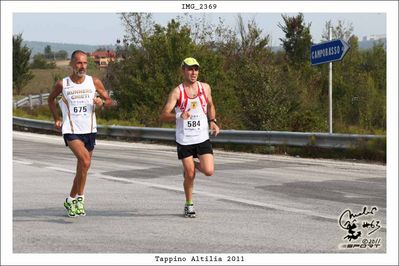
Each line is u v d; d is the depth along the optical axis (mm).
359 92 72875
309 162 35812
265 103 54062
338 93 73938
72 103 20375
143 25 73562
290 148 40000
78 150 20344
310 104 64688
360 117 65750
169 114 20125
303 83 69812
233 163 35469
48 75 143125
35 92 124938
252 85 55219
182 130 20344
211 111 20828
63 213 21562
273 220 20250
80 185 20719
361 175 30281
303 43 90188
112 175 30172
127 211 21766
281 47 91750
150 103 66188
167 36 67625
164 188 26422
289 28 90938
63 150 43031
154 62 68000
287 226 19453
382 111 68438
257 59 71812
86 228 19312
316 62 40969
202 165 20422
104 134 53906
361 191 25641
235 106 58812
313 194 24953
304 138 38781
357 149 36344
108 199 23938
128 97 68438
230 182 28031
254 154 40562
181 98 20203
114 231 18906
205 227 19344
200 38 71875
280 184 27453
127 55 72125
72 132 20344
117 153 40969
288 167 33500
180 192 25469
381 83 82688
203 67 64375
